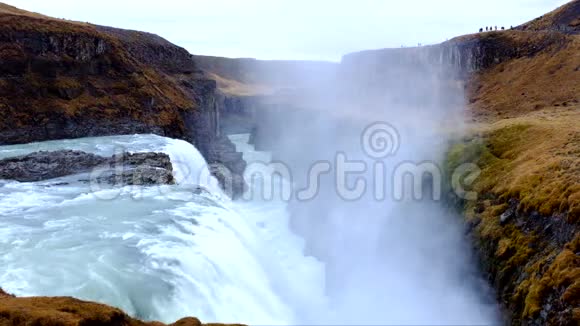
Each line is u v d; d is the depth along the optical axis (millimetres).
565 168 34688
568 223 28609
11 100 66188
